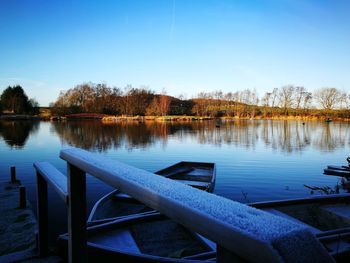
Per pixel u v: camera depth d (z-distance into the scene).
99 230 3.88
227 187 9.86
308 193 9.29
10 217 6.86
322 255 0.44
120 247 3.61
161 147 21.73
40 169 2.18
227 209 0.58
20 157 17.23
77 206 1.55
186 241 4.03
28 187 9.94
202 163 12.15
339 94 73.00
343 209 5.07
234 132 35.88
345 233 3.35
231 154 18.06
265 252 0.41
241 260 0.49
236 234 0.47
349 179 10.64
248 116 85.06
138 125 52.81
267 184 10.30
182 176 10.42
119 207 6.29
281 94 84.19
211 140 26.59
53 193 8.30
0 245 5.36
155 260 2.51
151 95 86.88
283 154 17.91
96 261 2.75
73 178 1.52
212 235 0.53
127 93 85.69
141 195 0.78
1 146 22.77
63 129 42.00
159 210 0.70
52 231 5.94
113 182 0.96
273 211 5.12
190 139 27.48
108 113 84.19
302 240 0.45
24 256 2.53
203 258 3.00
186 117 77.62
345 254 2.97
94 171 1.12
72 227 1.55
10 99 81.75
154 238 4.07
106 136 30.78
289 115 81.44
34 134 33.59
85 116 82.94
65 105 87.56
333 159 15.98
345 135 31.11
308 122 63.88
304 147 21.39
